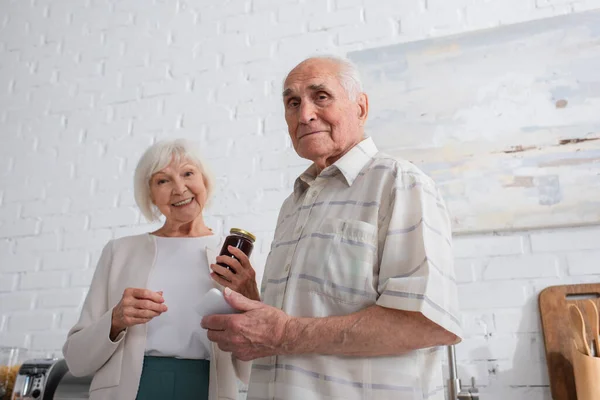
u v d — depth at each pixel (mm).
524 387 1514
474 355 1576
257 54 2170
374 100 1881
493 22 1865
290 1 2189
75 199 2238
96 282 1435
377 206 1005
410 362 928
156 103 2264
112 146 2273
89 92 2396
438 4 1956
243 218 1955
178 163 1460
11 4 2686
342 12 2086
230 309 954
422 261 898
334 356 928
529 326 1556
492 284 1620
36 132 2414
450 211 1697
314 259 1002
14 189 2342
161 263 1413
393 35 1979
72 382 1584
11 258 2227
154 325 1322
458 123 1773
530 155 1676
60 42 2539
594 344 1377
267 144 2031
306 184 1241
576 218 1582
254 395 999
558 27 1760
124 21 2459
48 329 2070
